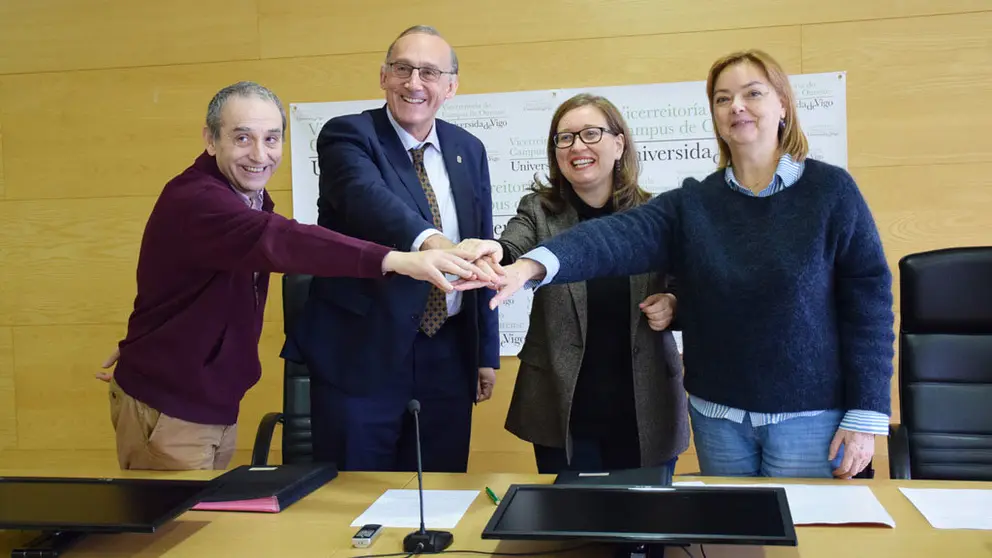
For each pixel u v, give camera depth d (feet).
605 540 3.95
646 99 11.10
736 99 5.87
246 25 11.89
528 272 5.84
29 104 12.41
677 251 6.33
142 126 12.16
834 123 10.75
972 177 10.50
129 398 6.35
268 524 4.88
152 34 12.12
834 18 10.68
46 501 4.83
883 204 10.71
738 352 5.82
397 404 6.98
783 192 5.85
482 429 11.60
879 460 10.69
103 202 12.26
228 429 6.73
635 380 6.89
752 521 4.17
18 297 12.46
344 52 11.68
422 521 4.50
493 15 11.38
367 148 6.86
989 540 4.26
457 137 7.45
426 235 6.16
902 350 7.54
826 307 5.77
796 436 5.80
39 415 12.44
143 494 4.98
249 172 6.31
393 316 6.66
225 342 6.28
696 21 10.97
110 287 12.28
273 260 5.74
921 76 10.54
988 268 7.31
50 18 12.34
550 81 11.30
